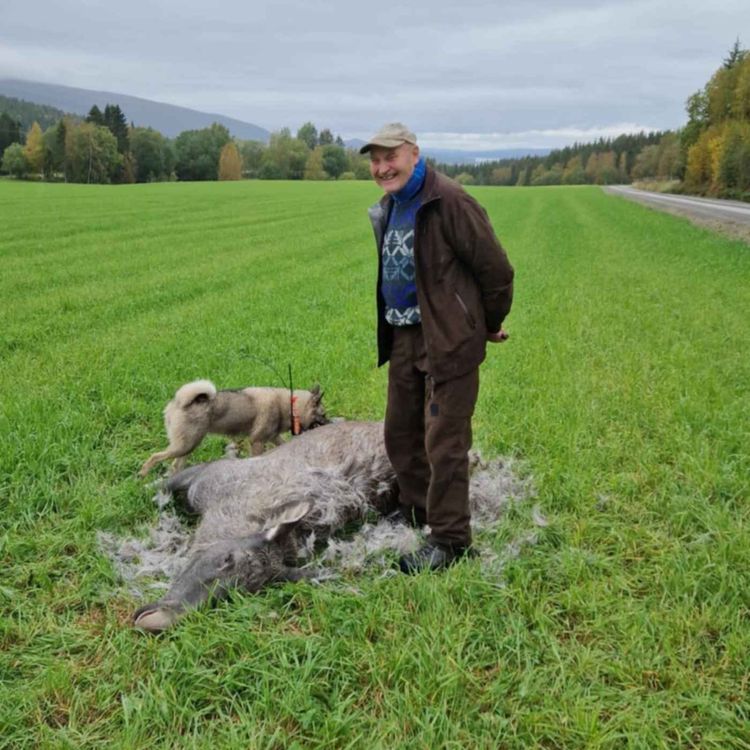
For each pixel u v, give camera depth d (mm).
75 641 3547
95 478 5359
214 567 3895
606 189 106375
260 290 15117
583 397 7500
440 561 4227
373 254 23250
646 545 4488
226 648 3459
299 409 6398
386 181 3947
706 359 9266
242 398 6234
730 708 3133
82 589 3939
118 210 40594
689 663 3379
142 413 6914
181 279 16594
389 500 5016
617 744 2938
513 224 39625
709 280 17656
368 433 5176
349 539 4738
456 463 4148
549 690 3197
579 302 14219
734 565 4160
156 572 4250
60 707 3148
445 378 4031
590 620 3699
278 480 4730
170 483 5207
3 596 3875
